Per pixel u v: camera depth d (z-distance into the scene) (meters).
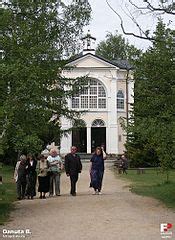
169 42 15.93
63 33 29.25
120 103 61.09
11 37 17.47
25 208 15.65
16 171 19.84
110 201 16.86
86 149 59.81
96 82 60.44
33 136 15.82
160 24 16.02
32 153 17.52
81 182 28.41
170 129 15.19
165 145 15.36
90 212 14.05
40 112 16.80
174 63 16.00
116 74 60.34
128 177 32.66
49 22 23.97
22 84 15.29
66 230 11.30
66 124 46.25
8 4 21.11
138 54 16.66
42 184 19.39
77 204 16.05
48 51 20.75
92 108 60.28
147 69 16.23
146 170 39.28
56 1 26.67
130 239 10.12
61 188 24.88
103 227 11.59
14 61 16.12
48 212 14.40
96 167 20.36
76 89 29.12
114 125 60.09
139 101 16.45
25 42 18.05
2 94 15.24
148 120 15.56
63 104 27.50
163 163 15.54
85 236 10.51
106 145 60.19
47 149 30.69
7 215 13.95
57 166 20.06
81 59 59.62
